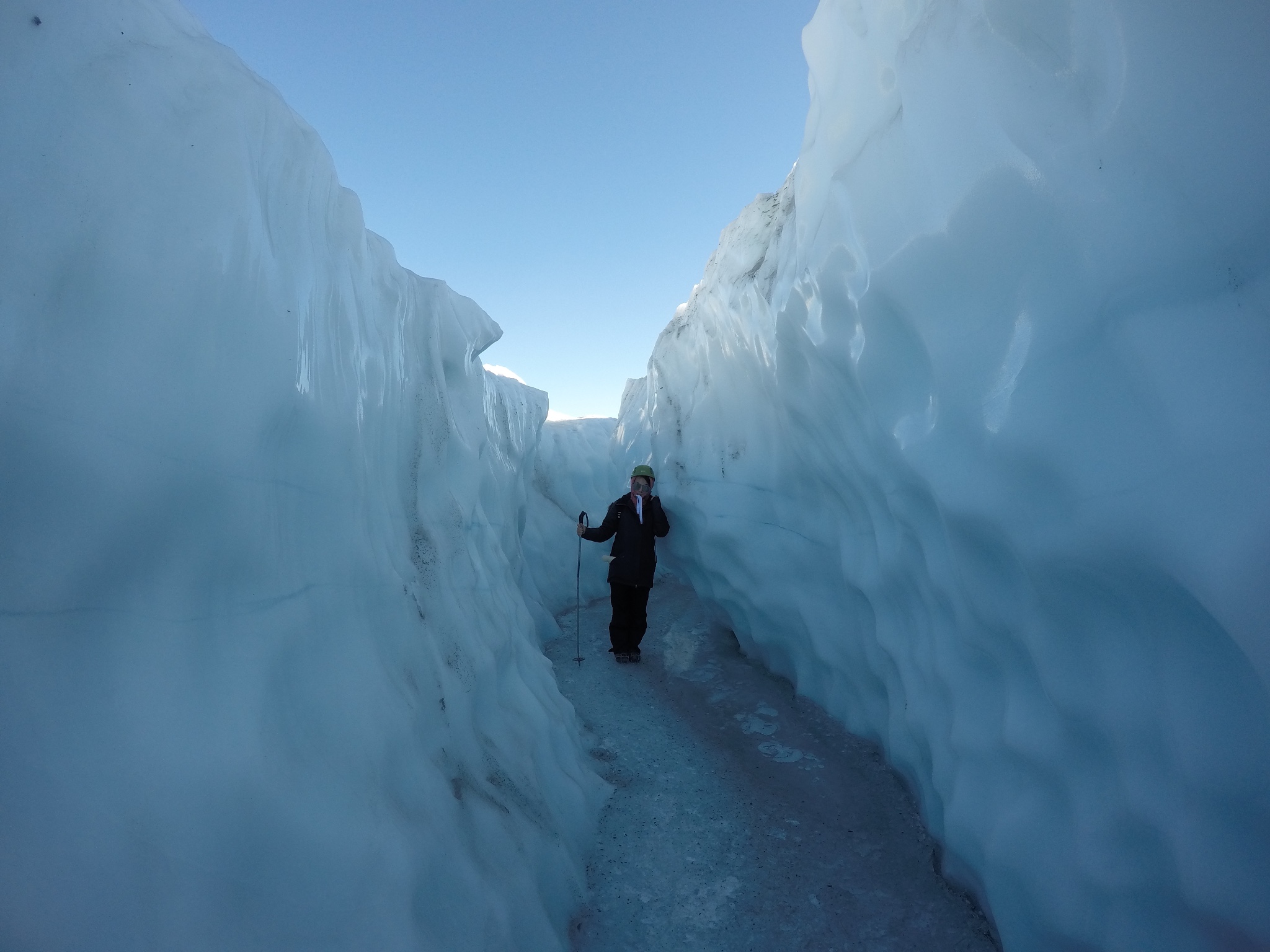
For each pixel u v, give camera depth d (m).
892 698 2.48
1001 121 1.37
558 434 7.73
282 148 1.68
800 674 3.37
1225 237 1.00
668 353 4.57
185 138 1.28
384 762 1.48
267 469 1.38
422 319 2.80
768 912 1.90
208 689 1.11
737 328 3.44
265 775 1.12
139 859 0.91
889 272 1.74
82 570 0.95
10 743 0.83
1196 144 1.03
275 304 1.42
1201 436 0.99
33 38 1.04
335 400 1.71
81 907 0.83
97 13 1.19
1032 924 1.51
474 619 2.43
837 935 1.80
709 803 2.47
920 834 2.21
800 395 2.76
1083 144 1.20
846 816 2.35
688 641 4.43
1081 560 1.22
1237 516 0.93
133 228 1.10
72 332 0.98
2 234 0.92
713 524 3.68
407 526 2.22
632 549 4.05
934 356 1.62
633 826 2.34
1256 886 0.98
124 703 0.98
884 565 2.30
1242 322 0.97
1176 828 1.10
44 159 1.00
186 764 1.01
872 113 1.98
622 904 1.95
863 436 2.28
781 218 3.28
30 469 0.90
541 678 2.92
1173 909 1.15
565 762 2.51
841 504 2.81
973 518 1.52
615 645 4.12
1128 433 1.12
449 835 1.53
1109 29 1.15
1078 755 1.41
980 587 1.63
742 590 3.69
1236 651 0.98
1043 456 1.28
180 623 1.10
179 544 1.12
